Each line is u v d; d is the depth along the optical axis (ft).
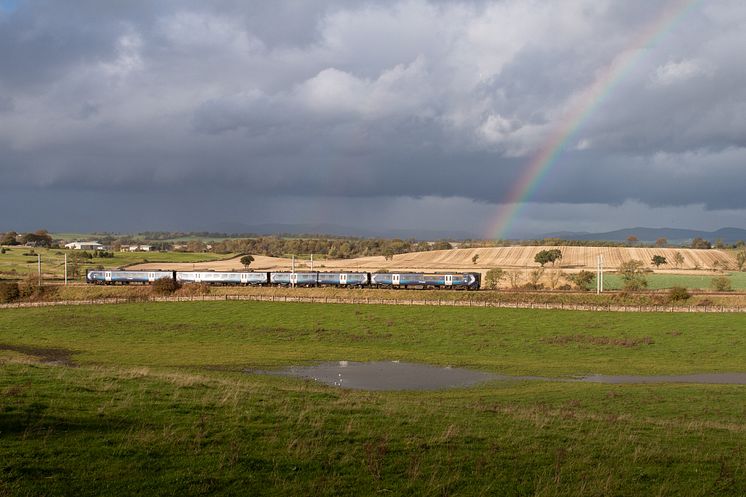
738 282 510.58
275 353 219.00
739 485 64.18
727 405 131.85
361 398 107.55
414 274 429.79
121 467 59.67
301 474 61.11
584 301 347.77
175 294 394.52
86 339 254.47
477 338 247.29
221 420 77.30
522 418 92.17
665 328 256.52
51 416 73.26
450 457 68.23
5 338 260.01
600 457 71.51
